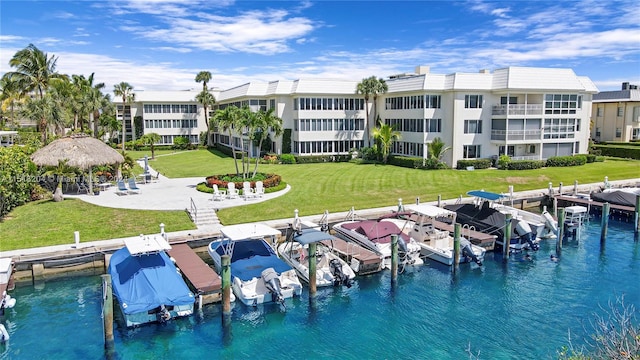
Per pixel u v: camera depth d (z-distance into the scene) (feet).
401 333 62.08
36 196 114.32
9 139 180.55
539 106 173.78
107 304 57.62
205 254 89.61
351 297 72.59
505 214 93.15
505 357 56.18
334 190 131.03
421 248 88.53
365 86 191.52
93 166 126.00
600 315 65.77
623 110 230.07
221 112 133.80
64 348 57.82
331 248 85.40
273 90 200.03
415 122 178.19
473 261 85.92
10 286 73.26
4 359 55.36
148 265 68.13
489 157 176.24
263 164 187.11
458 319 65.72
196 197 119.55
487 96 173.47
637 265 85.15
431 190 132.57
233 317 65.67
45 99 167.63
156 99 277.23
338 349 58.39
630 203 112.98
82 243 84.38
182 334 61.46
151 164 197.57
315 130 196.03
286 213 106.01
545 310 68.08
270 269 70.49
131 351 57.57
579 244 97.04
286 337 61.11
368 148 193.26
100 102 222.48
